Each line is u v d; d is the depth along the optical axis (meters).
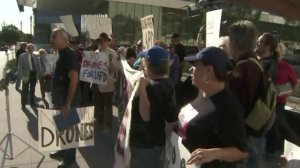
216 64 2.34
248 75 2.96
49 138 5.19
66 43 5.20
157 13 28.12
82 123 5.33
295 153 3.15
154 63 3.30
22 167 5.47
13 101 11.64
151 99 3.21
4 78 5.70
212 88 2.37
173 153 2.82
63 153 5.78
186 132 2.48
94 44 11.03
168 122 3.28
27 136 7.22
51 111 5.18
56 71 5.27
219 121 2.29
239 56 3.08
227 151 2.23
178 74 8.49
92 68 7.62
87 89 9.39
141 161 3.36
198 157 2.22
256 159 3.38
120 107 6.12
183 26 23.56
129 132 3.26
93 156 6.08
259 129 3.03
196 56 2.42
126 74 4.95
